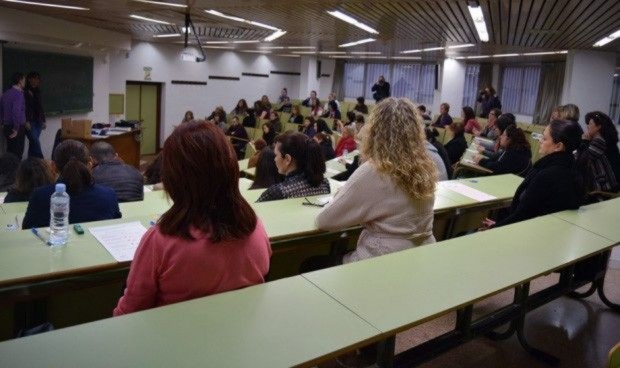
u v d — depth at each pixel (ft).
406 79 52.90
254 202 9.29
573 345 9.49
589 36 23.24
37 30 25.96
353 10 18.98
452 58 43.06
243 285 4.95
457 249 7.25
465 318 7.31
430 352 6.93
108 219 8.06
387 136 6.79
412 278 6.08
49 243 6.64
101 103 36.40
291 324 4.78
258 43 38.99
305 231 7.65
